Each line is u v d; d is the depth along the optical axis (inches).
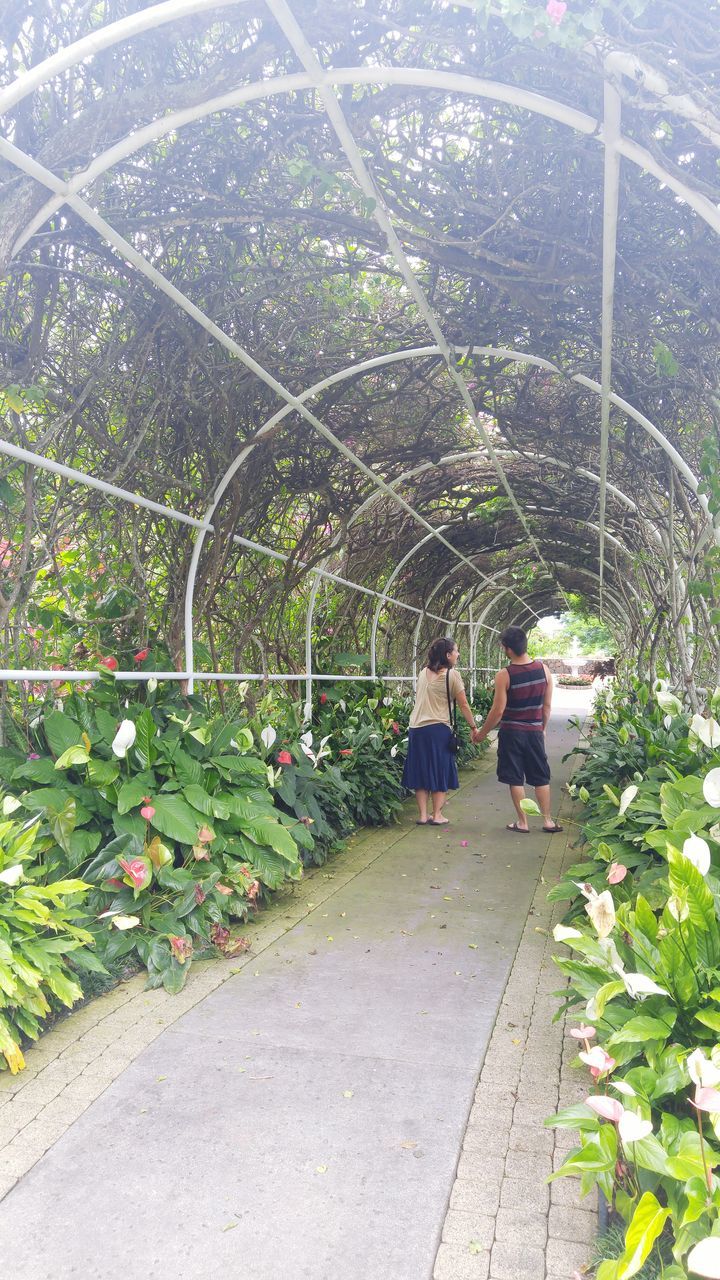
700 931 75.7
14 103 78.2
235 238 128.6
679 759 142.9
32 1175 77.1
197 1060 99.4
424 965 131.8
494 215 117.5
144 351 137.4
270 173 117.3
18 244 97.0
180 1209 72.1
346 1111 87.9
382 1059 99.7
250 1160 79.2
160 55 92.1
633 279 126.6
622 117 92.4
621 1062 72.2
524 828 244.4
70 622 162.6
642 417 164.7
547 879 186.7
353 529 278.1
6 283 121.3
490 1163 78.9
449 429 213.3
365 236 124.6
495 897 171.6
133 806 139.4
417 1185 75.4
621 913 81.0
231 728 160.7
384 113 101.6
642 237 117.7
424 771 252.2
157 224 116.5
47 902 115.9
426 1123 85.7
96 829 138.5
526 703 241.3
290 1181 76.0
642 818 129.2
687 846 75.0
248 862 151.8
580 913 135.2
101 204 114.0
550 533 361.1
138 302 132.6
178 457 167.3
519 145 108.7
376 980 125.3
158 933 129.1
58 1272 64.9
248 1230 69.5
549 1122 62.1
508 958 135.1
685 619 220.8
